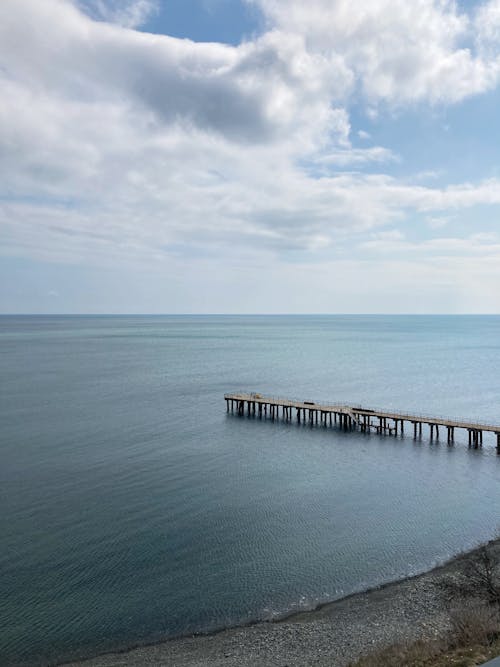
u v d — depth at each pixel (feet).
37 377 394.73
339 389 359.87
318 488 169.48
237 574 114.11
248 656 86.12
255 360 540.11
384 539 132.36
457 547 128.16
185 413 278.26
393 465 195.62
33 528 134.21
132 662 85.25
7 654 87.40
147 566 116.57
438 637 82.99
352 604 102.78
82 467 183.32
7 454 195.72
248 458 201.36
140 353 604.90
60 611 99.45
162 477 175.73
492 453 211.82
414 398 327.88
